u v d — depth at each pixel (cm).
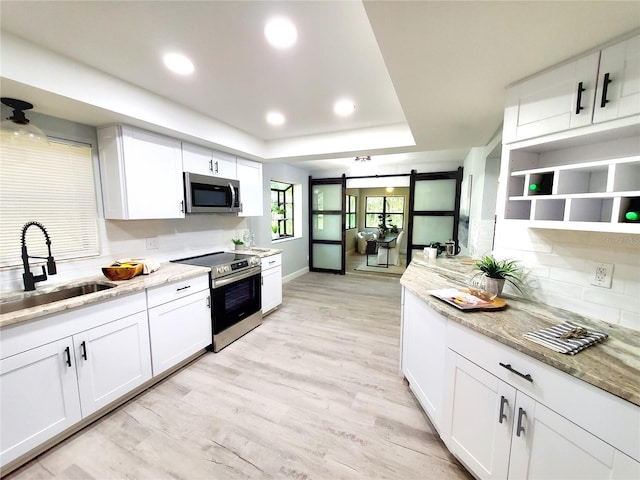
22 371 139
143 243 254
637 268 119
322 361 247
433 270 242
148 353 202
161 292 209
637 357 99
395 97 218
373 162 500
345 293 457
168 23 131
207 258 298
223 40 144
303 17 126
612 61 112
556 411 99
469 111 197
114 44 148
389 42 117
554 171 126
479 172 328
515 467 113
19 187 179
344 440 162
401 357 216
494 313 141
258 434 166
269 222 464
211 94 213
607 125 115
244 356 255
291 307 388
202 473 141
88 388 166
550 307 149
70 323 156
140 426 171
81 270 211
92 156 215
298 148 334
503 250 173
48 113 187
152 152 230
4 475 139
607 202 128
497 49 121
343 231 591
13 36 139
